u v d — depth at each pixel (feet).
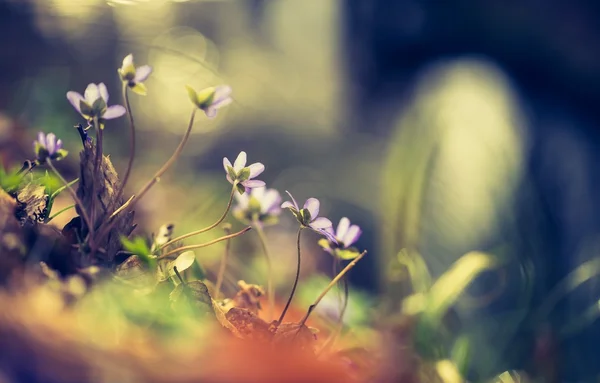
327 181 8.71
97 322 1.86
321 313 2.74
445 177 5.73
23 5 4.42
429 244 6.00
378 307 3.02
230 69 8.39
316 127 9.79
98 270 1.98
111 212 2.13
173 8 5.74
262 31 9.14
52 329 1.82
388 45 10.21
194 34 6.86
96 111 2.12
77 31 4.65
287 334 2.10
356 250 2.23
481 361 3.23
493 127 6.98
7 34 4.51
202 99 2.16
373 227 7.41
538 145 7.70
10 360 1.80
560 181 7.34
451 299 3.00
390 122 9.69
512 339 3.28
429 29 9.76
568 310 4.16
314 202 2.17
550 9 8.75
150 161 5.51
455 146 5.64
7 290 1.89
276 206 2.35
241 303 2.29
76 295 1.90
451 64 9.19
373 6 10.24
